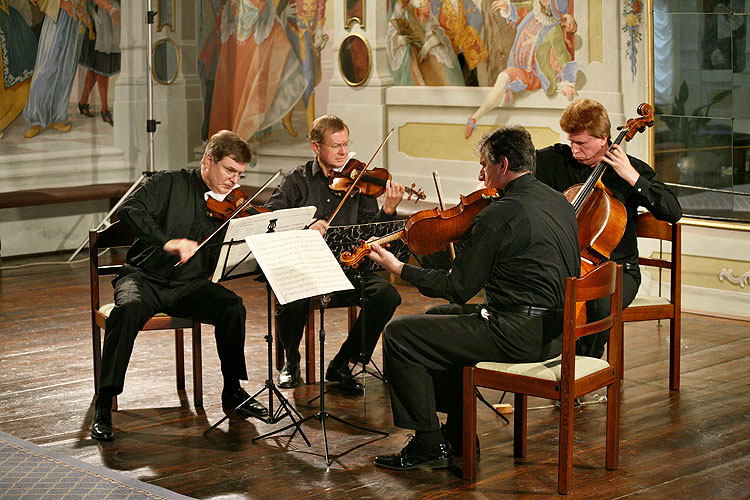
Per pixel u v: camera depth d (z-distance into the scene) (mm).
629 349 5230
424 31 7059
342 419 4098
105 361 3912
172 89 8922
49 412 4207
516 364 3367
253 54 8352
